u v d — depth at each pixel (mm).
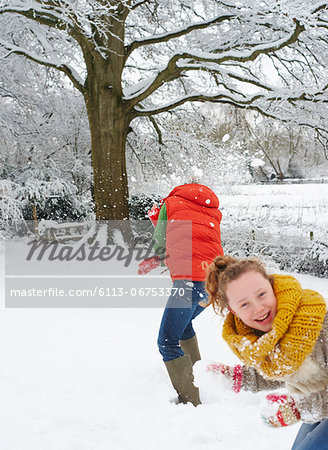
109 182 10930
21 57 13156
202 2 12023
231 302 1775
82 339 4586
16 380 3496
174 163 15508
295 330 1655
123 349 4281
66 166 16672
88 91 10984
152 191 15633
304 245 10297
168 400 3201
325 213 15219
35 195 13359
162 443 2619
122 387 3400
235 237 11016
